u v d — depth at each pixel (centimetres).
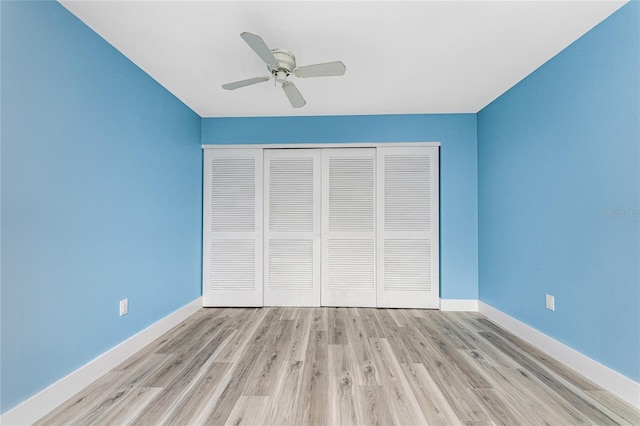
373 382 184
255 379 188
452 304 330
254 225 346
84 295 181
